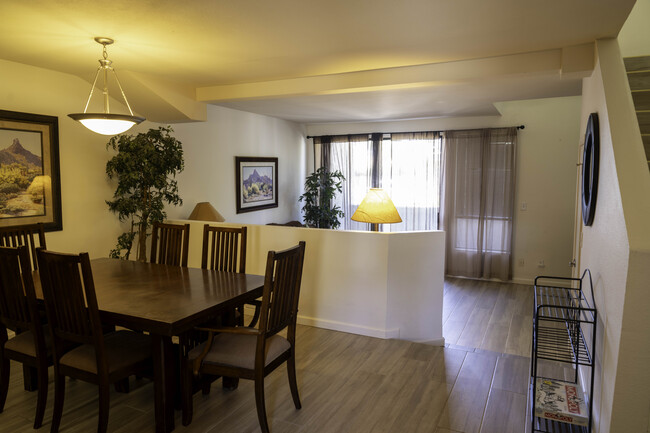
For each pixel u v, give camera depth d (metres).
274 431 2.34
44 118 3.62
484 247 6.66
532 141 6.31
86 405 2.59
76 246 3.97
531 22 2.43
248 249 4.18
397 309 3.72
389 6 2.16
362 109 5.84
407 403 2.64
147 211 4.12
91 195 4.09
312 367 3.11
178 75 3.79
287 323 2.41
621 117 2.26
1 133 3.34
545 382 2.54
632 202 1.89
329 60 3.27
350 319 3.79
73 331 2.17
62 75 3.77
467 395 2.74
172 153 4.20
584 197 3.17
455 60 3.31
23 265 2.18
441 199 6.91
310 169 7.88
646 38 3.99
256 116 6.35
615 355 1.88
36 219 3.62
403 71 3.51
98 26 2.47
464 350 3.44
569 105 6.08
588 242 3.02
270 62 3.30
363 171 7.46
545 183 6.30
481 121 6.58
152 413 2.51
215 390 2.78
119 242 4.10
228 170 5.82
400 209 7.23
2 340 2.46
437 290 3.89
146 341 2.45
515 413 2.53
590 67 2.91
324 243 3.82
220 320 2.71
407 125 7.12
